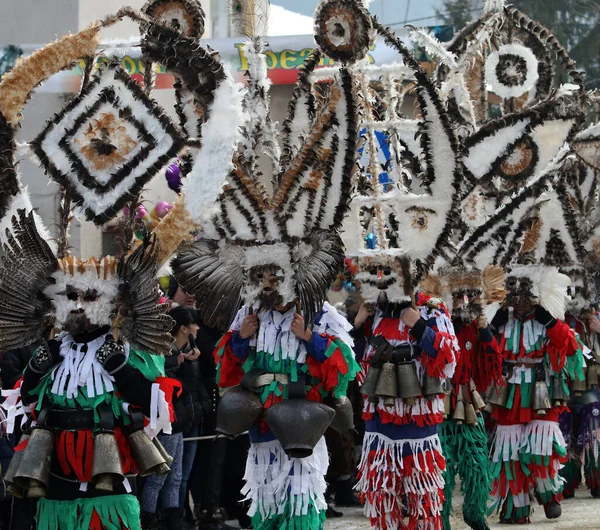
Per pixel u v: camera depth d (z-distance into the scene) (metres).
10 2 16.31
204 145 6.89
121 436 6.91
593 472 12.93
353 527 10.91
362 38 7.71
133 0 16.59
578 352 11.10
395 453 8.99
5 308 6.95
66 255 7.11
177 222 6.92
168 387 7.00
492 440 11.30
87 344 6.97
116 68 6.98
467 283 9.89
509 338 11.03
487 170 9.67
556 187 10.85
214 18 13.40
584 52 30.12
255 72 8.30
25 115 13.46
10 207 7.07
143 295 6.89
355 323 9.21
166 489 10.03
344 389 8.06
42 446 6.71
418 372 8.95
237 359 8.27
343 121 7.75
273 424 7.75
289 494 7.96
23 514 8.88
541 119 9.62
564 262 10.92
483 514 10.08
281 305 7.93
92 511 6.77
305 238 7.85
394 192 8.74
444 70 11.98
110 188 6.96
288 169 7.86
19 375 9.44
